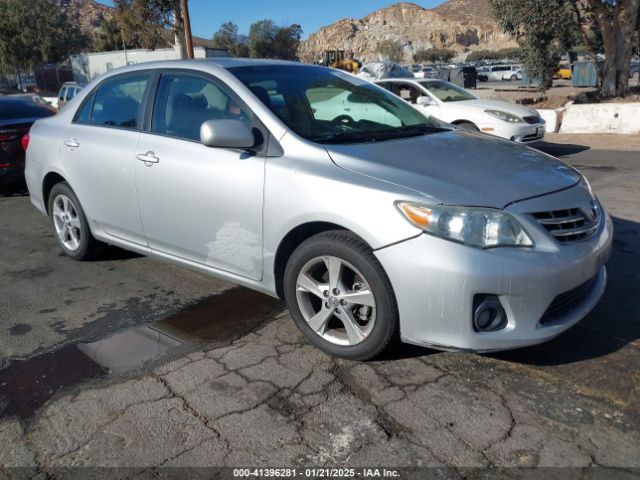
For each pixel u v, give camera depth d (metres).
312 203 3.04
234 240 3.50
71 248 5.02
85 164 4.45
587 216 3.07
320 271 3.24
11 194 8.19
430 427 2.59
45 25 44.06
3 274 4.82
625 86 17.38
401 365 3.11
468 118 9.89
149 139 3.96
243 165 3.38
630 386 2.85
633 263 4.54
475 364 3.10
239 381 3.02
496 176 3.02
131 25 25.41
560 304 2.91
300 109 3.60
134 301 4.14
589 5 17.27
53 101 24.69
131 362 3.26
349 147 3.26
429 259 2.70
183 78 3.93
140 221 4.10
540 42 18.89
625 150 10.59
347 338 3.16
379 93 4.31
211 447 2.51
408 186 2.87
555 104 17.92
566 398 2.77
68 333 3.67
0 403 2.90
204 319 3.80
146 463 2.43
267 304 3.99
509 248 2.72
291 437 2.56
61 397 2.93
